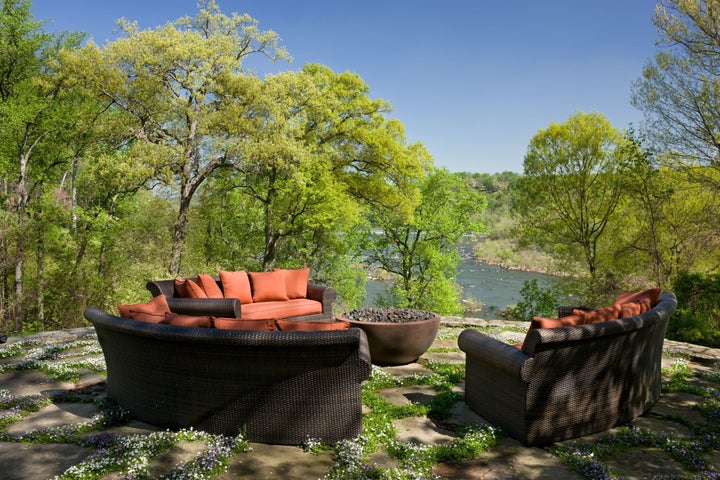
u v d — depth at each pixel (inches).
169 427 148.9
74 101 772.6
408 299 991.6
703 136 496.1
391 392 189.6
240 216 936.3
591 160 722.2
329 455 132.1
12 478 114.5
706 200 565.0
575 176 733.9
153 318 156.9
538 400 140.3
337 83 824.9
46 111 706.8
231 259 934.4
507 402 148.7
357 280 1006.4
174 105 649.6
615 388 156.8
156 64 620.4
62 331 306.7
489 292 1290.6
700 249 541.0
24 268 778.8
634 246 617.3
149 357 149.7
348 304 957.8
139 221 858.1
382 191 864.9
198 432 141.7
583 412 148.9
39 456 127.1
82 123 726.5
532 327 147.3
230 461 126.3
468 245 2391.7
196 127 684.1
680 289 411.5
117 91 639.1
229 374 139.4
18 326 725.9
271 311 273.4
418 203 869.8
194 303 233.9
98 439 136.3
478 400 166.6
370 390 188.2
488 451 136.9
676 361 247.3
